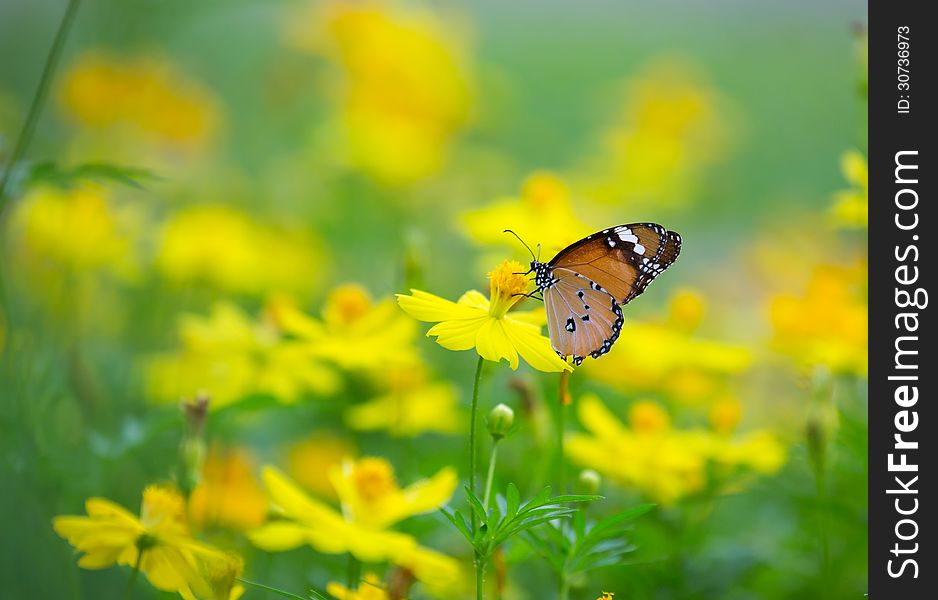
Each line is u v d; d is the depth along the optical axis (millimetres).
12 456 997
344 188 1686
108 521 908
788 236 1642
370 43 1678
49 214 1163
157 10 1390
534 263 953
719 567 1065
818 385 1018
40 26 1615
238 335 1114
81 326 1199
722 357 1162
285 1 1715
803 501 1081
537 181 1107
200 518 1012
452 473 971
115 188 1316
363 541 938
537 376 1129
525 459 1071
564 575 942
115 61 1397
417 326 1111
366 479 956
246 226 1303
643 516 1058
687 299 1165
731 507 1179
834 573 1075
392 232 1652
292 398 1103
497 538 903
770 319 1151
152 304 1255
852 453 1103
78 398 1089
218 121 1590
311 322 1080
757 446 1071
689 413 1252
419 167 1649
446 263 1574
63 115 1419
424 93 1667
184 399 957
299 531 938
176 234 1262
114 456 1008
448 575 940
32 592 971
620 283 962
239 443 1177
